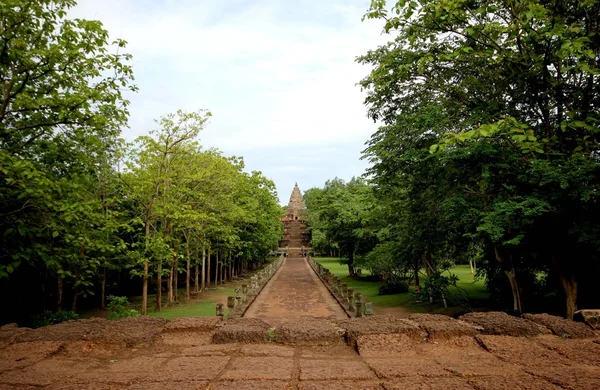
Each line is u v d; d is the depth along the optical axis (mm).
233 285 36531
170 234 20062
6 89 9438
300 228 101250
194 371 3379
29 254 9055
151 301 25188
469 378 3129
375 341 4082
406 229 17781
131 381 3160
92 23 9109
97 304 23016
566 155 9469
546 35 8242
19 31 9078
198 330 4586
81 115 9641
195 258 27625
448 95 12312
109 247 10648
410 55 11984
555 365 3404
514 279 13008
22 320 14078
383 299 23250
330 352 4027
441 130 11688
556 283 12102
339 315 18016
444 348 4070
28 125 9836
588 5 8391
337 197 38406
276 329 4508
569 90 10461
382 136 14625
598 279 11062
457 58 10906
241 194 30625
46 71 9188
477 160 9742
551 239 10164
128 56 9844
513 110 11180
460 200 10664
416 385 2963
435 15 9391
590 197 8578
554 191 8781
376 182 15594
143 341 4297
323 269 36125
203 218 20797
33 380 3217
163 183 18000
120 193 18250
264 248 45781
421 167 12141
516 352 3807
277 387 2975
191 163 20203
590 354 3680
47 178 8789
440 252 18656
